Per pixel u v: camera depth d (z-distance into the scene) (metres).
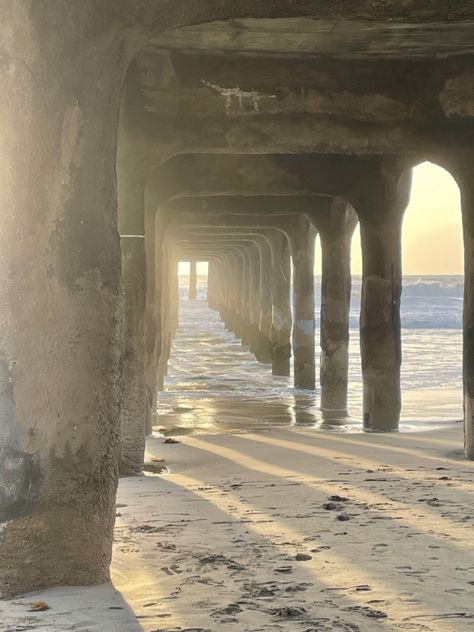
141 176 12.31
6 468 5.55
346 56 12.46
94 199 5.84
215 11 6.07
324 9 6.34
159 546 6.78
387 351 16.83
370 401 16.95
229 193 16.42
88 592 5.58
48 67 5.60
